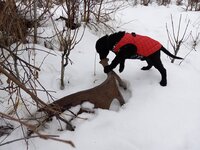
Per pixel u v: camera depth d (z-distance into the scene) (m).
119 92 2.95
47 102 2.79
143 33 4.96
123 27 5.05
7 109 2.65
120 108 2.89
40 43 3.94
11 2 2.71
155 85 3.26
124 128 2.60
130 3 7.17
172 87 3.26
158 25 5.53
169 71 3.60
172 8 7.00
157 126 2.67
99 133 2.51
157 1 7.75
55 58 3.59
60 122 2.63
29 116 2.61
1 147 2.32
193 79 3.54
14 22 2.86
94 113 2.76
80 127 2.55
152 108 2.89
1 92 2.88
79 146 2.37
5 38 2.96
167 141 2.52
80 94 2.75
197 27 5.52
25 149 2.32
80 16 4.91
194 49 4.61
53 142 2.39
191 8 6.88
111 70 3.05
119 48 2.99
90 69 3.49
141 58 3.14
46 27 4.27
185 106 2.98
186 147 2.49
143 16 6.04
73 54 3.75
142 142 2.49
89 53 3.86
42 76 3.23
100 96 2.81
